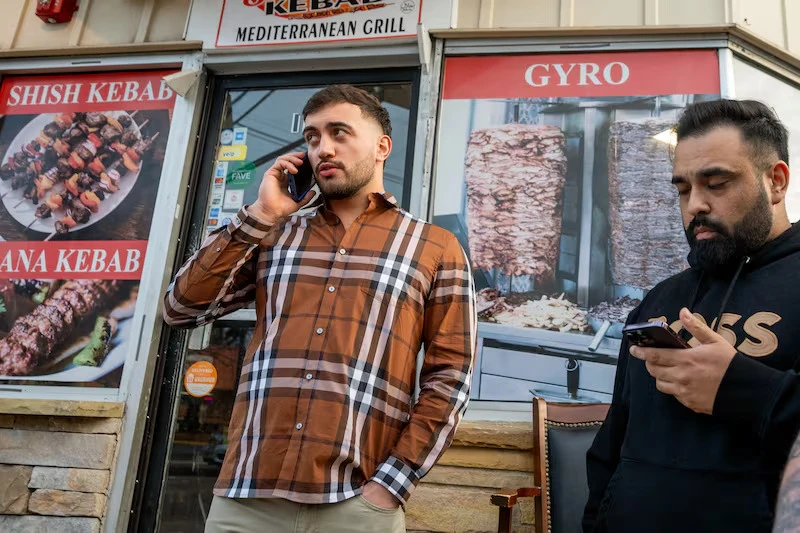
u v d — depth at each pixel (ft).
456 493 6.90
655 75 8.11
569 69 8.30
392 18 8.68
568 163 7.99
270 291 4.79
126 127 9.21
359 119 5.16
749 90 8.18
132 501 7.75
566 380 7.29
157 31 9.53
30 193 9.15
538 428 6.63
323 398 4.27
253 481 4.12
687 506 3.10
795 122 8.34
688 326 3.16
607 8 8.41
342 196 5.06
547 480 6.42
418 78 8.85
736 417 2.99
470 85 8.44
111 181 9.01
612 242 7.64
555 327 7.47
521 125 8.20
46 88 9.62
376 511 4.11
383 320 4.60
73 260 8.75
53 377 8.31
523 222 7.86
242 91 9.39
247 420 4.39
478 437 7.00
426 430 4.39
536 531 6.26
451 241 5.13
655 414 3.49
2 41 9.73
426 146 8.21
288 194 4.99
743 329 3.29
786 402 2.83
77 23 9.70
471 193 8.04
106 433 7.76
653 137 7.89
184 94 9.05
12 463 7.73
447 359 4.67
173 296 5.01
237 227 4.83
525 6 8.59
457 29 8.47
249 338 8.25
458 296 4.88
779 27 8.50
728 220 3.42
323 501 4.03
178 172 8.84
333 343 4.44
